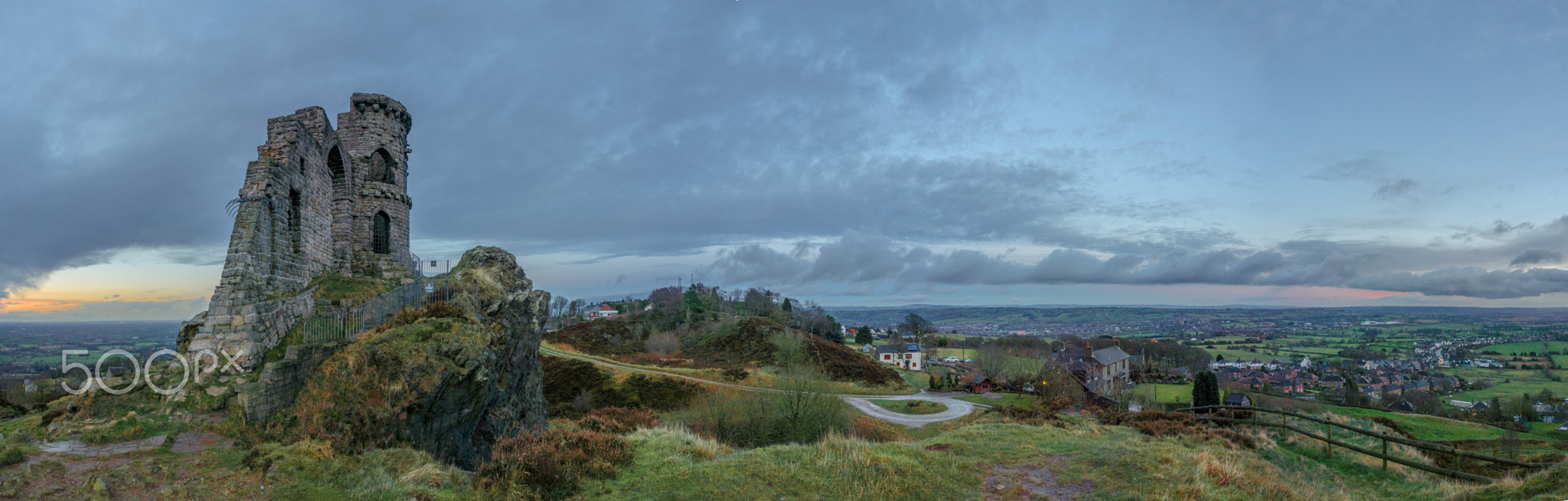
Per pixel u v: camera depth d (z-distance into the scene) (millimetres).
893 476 12641
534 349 31891
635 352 98188
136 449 13234
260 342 19000
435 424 19594
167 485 11195
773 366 79812
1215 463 13102
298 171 24406
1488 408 77250
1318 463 16062
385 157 35312
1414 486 13523
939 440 16922
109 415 15086
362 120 34125
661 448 15258
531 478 11820
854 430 36250
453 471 13352
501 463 12492
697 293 142250
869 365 93062
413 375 18734
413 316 22344
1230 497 11266
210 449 13734
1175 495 11445
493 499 11352
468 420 21719
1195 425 19766
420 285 27484
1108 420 23484
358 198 33094
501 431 24859
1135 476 12719
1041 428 19000
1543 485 9438
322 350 19172
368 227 33062
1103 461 13992
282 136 23688
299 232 24562
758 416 37156
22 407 18250
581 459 13141
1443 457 17062
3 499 9719
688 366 81875
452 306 23812
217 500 10836
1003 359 89812
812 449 15031
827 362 86750
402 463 13609
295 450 13539
